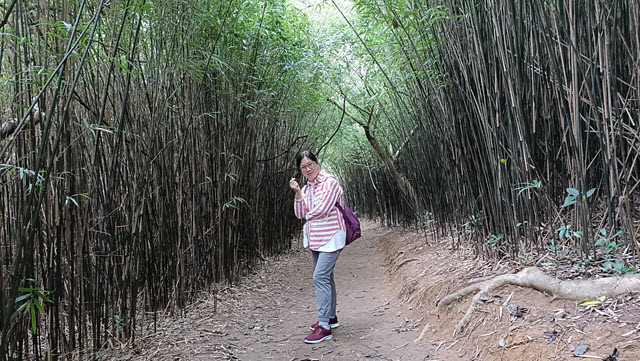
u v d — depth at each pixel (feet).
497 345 5.45
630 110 6.39
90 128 4.93
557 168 7.25
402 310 8.66
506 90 6.85
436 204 12.05
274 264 14.78
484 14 7.17
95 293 6.37
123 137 6.23
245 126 11.69
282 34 13.03
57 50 5.06
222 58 9.49
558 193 7.12
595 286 5.34
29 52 5.33
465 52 7.78
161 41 7.18
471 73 7.77
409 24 9.14
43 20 4.94
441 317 7.16
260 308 9.42
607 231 6.43
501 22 6.69
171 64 7.57
